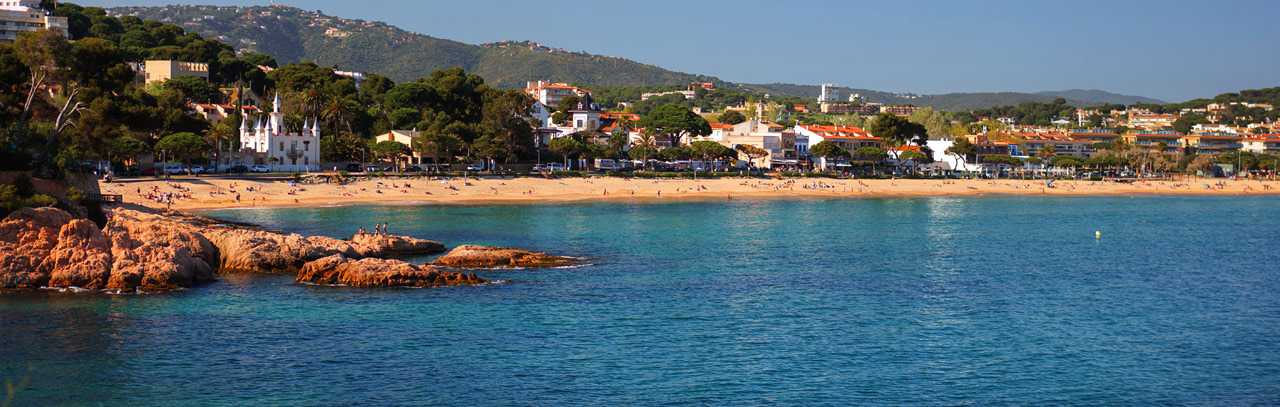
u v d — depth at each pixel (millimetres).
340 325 58562
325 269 72438
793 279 78500
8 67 92188
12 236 67562
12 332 55344
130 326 57281
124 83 98812
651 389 47375
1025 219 141500
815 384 48500
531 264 82625
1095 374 50469
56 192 85062
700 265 85625
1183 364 52375
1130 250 101812
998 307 67375
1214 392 47469
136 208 106562
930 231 120250
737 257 91438
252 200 142750
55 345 53062
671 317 62844
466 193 165000
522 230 113000
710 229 118000
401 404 44594
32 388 46062
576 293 70188
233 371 49094
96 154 108500
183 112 179375
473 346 54531
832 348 55406
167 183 141625
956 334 59094
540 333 57812
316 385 47125
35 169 86438
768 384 48438
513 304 65688
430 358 51938
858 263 88750
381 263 72375
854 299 69938
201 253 75688
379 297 66812
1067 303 69000
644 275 79250
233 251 77062
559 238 105500
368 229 110250
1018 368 51500
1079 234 119438
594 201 162750
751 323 61438
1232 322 62656
